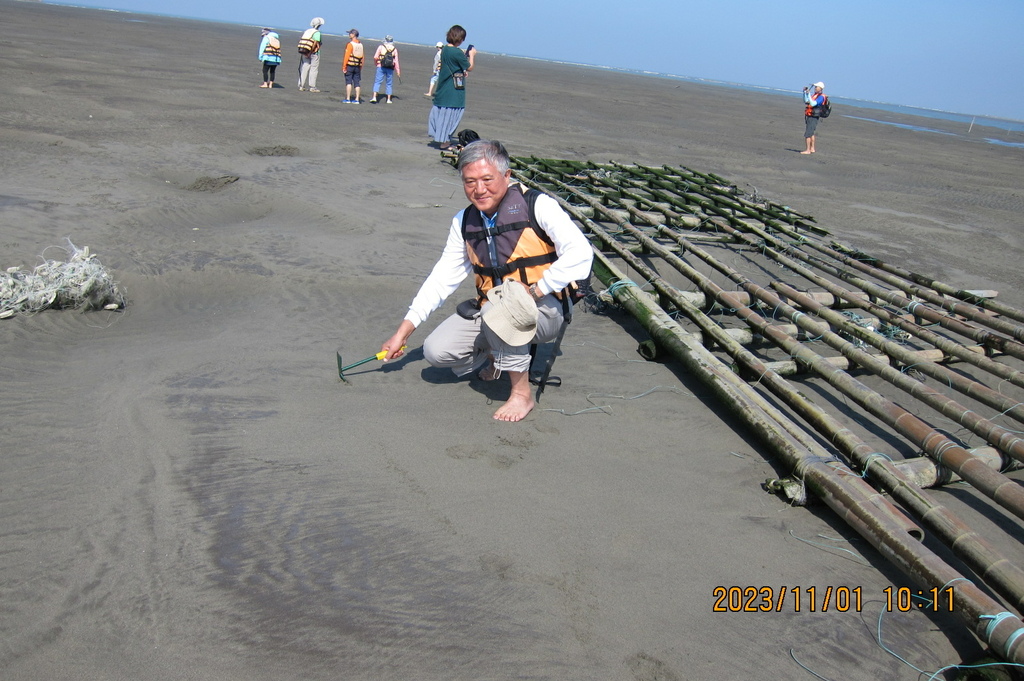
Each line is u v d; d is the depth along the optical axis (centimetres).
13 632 245
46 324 478
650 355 515
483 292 397
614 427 413
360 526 310
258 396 412
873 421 461
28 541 286
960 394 523
